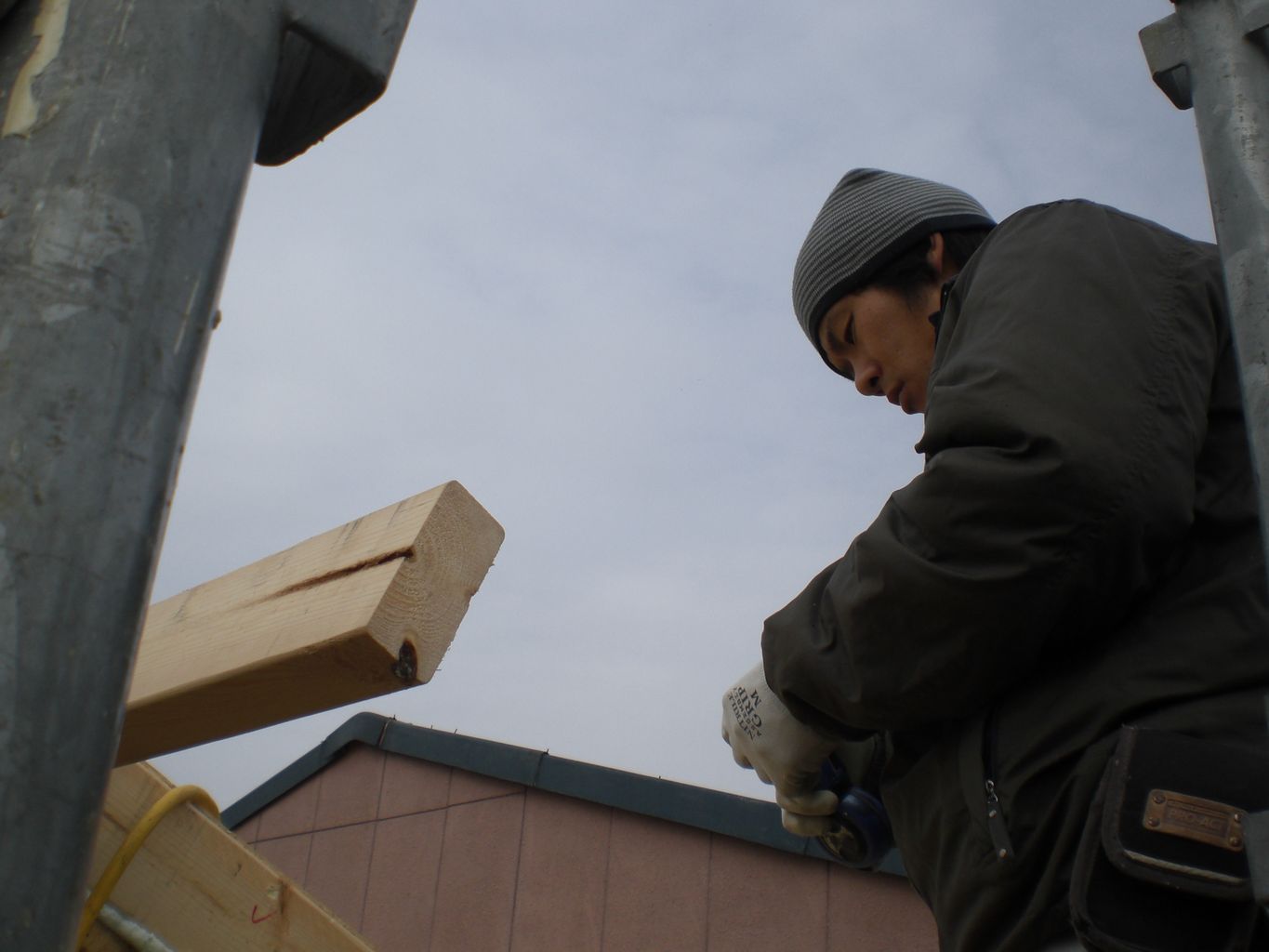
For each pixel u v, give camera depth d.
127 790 1.50
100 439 0.70
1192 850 1.00
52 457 0.69
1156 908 1.00
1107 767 1.08
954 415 1.21
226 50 0.83
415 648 1.17
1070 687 1.17
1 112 0.78
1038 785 1.16
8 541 0.67
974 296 1.34
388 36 0.91
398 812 7.06
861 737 1.40
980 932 1.19
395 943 6.54
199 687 1.27
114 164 0.76
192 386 0.76
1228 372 1.29
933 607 1.18
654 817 6.02
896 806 1.35
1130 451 1.15
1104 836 1.02
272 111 0.89
